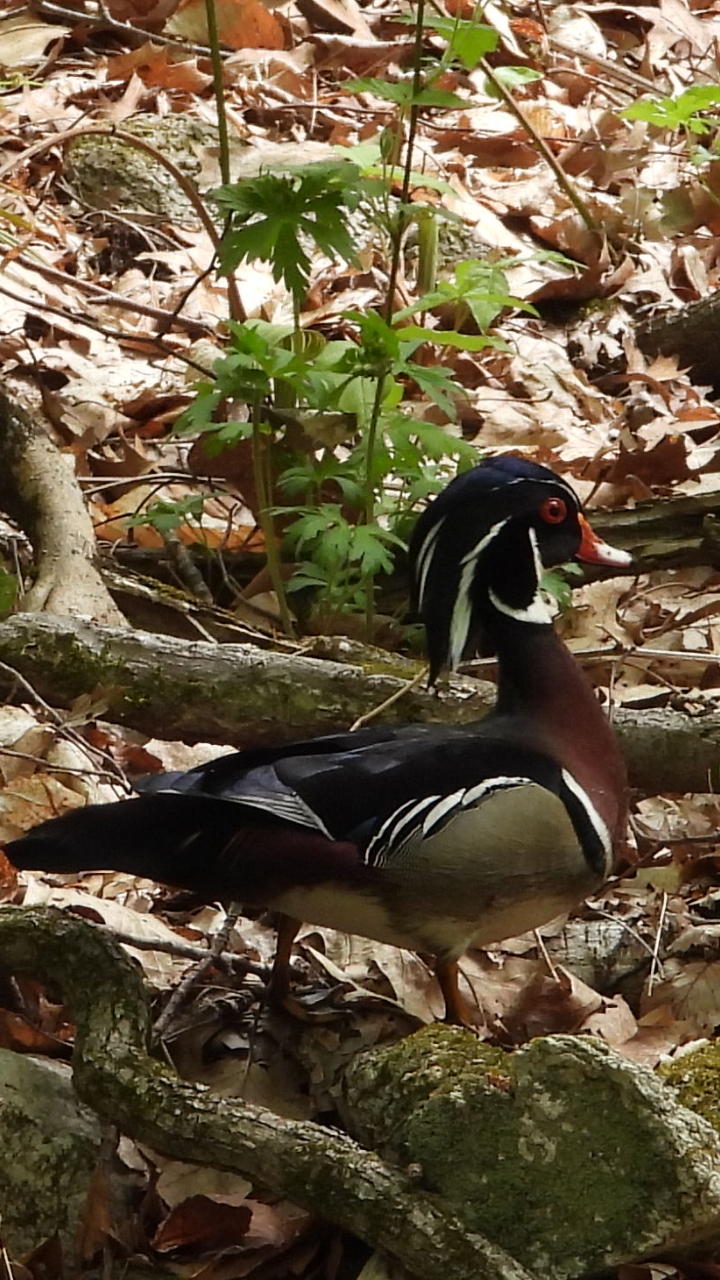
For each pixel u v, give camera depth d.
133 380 10.84
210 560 9.43
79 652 7.56
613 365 12.03
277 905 6.07
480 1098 5.23
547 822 5.98
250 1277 5.59
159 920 7.05
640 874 7.54
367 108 13.77
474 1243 5.05
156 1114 5.46
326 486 9.48
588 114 14.44
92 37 14.28
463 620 6.41
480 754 6.01
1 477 9.16
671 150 14.51
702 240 13.38
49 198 12.44
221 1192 5.79
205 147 12.64
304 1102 6.21
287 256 8.06
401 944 6.22
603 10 16.05
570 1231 5.18
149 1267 5.57
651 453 10.23
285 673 7.51
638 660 8.91
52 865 5.77
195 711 7.53
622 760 6.47
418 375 8.23
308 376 8.57
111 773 7.66
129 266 12.09
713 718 7.40
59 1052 6.33
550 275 12.55
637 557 9.23
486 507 6.32
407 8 15.13
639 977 7.07
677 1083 5.45
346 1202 5.17
